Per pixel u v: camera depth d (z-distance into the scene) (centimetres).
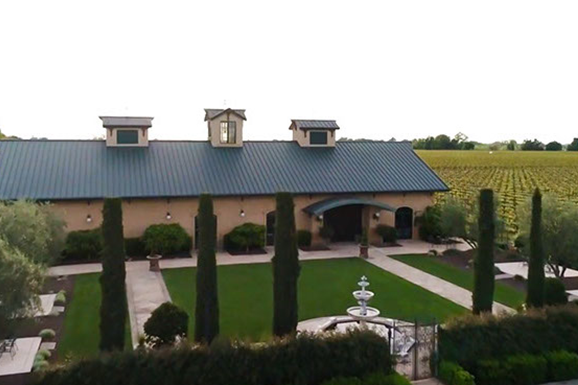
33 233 1816
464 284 2389
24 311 1255
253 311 1956
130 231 2953
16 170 2889
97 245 2772
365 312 1816
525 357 1450
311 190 3222
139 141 3322
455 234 2972
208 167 3269
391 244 3331
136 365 1213
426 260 2897
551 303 1834
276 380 1284
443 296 2191
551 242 2148
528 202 2386
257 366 1276
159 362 1228
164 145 3419
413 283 2398
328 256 2978
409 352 1491
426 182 3522
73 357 1281
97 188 2891
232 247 3088
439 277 2514
